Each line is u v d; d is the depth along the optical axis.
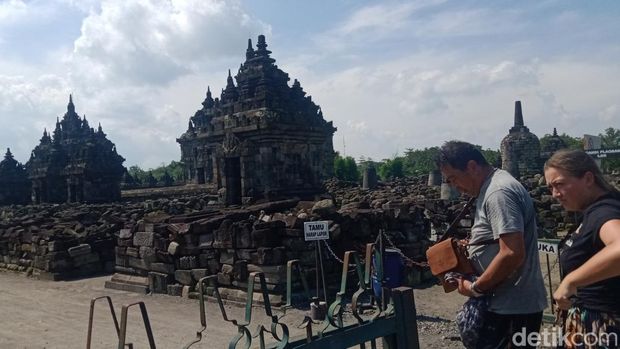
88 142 43.56
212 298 11.88
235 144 23.53
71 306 12.19
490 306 4.14
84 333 9.55
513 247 3.83
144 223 14.07
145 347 8.45
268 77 25.50
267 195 22.53
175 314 10.78
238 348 7.44
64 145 56.62
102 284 15.24
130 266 14.33
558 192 3.72
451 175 4.42
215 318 10.26
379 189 38.81
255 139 23.41
